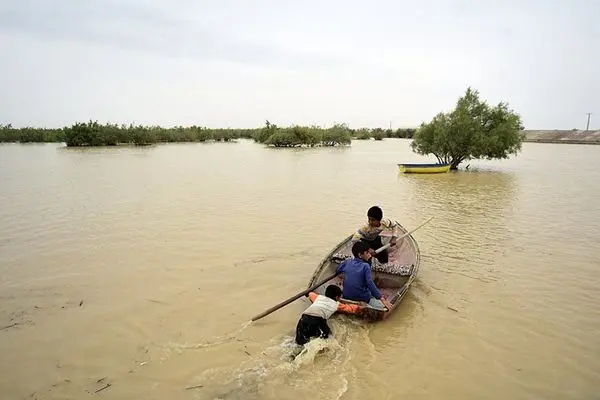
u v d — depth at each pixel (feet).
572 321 19.24
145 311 19.79
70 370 15.16
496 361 16.07
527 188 60.75
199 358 15.93
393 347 16.92
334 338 17.12
